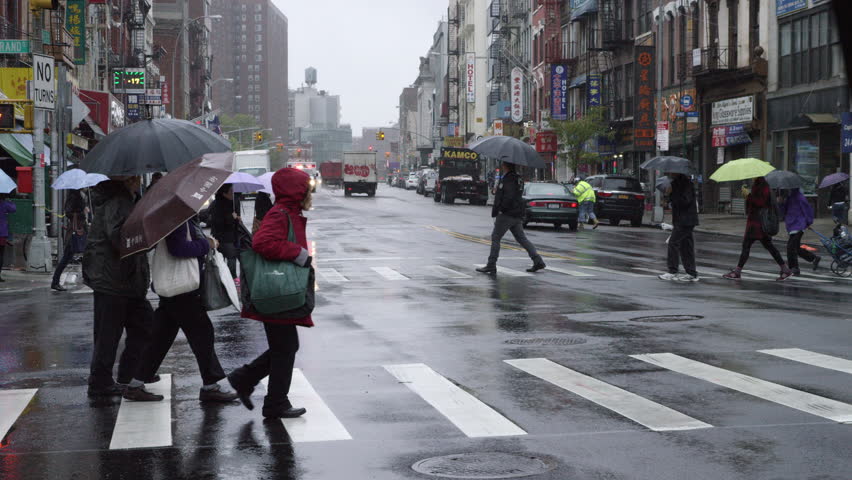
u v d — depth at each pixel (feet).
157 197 23.99
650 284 53.06
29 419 23.57
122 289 25.81
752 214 54.90
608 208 120.78
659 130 125.90
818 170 114.42
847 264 57.41
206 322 25.38
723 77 131.75
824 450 19.66
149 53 278.87
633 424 22.17
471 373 28.63
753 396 24.91
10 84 88.69
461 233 103.86
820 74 112.68
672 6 149.69
